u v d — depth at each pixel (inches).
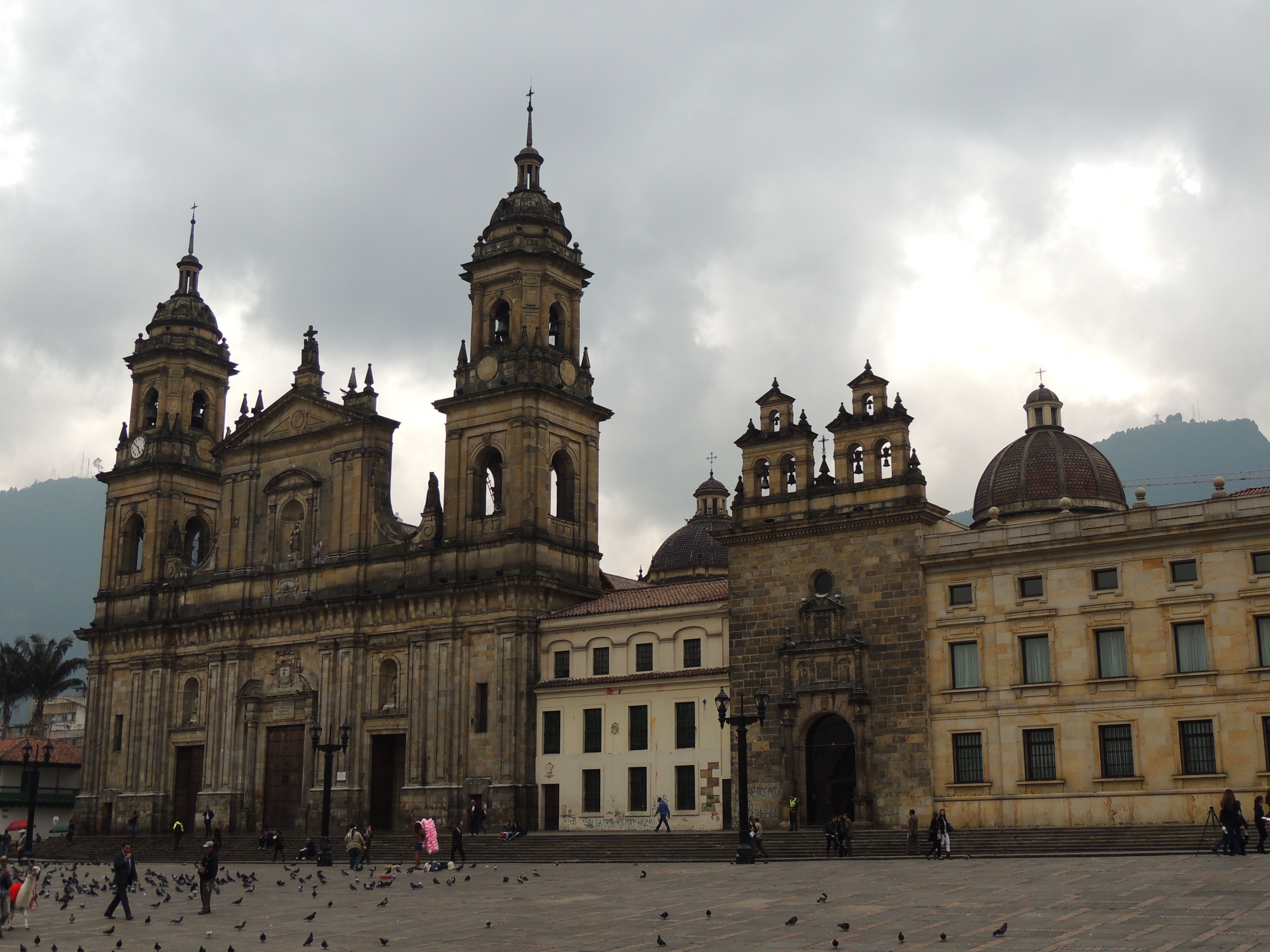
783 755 3051.2
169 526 4640.8
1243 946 1169.4
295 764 4001.0
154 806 4271.7
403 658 3809.1
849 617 3031.5
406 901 1951.3
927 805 2854.3
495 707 3570.4
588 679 3444.9
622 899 1862.7
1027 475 3550.7
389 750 3860.7
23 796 4869.6
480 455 3841.0
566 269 3983.8
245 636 4160.9
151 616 4485.7
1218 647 2591.0
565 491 3887.8
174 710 4357.8
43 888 2421.3
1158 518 2694.4
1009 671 2812.5
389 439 4116.6
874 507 3021.7
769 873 2199.8
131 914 1847.9
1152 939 1238.3
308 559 4106.8
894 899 1673.2
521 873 2479.1
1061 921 1386.6
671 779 3255.4
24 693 6136.8
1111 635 2728.8
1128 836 2452.0
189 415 4815.5
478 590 3661.4
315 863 3171.8
